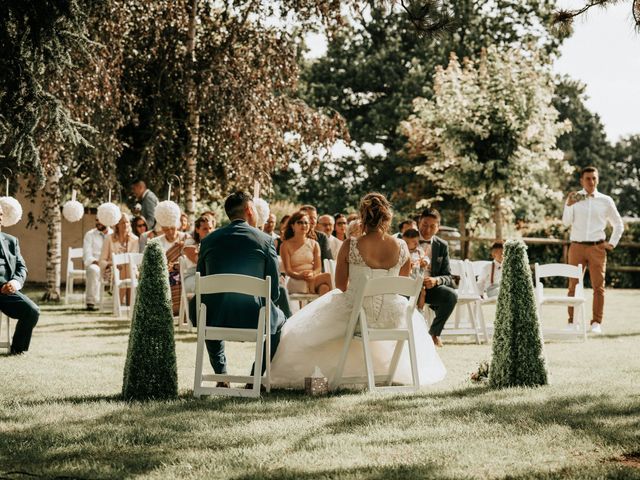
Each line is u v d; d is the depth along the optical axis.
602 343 10.33
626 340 10.70
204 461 4.40
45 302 16.06
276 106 17.97
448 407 5.85
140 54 17.86
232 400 6.20
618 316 14.73
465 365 8.38
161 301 6.21
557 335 11.23
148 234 13.78
